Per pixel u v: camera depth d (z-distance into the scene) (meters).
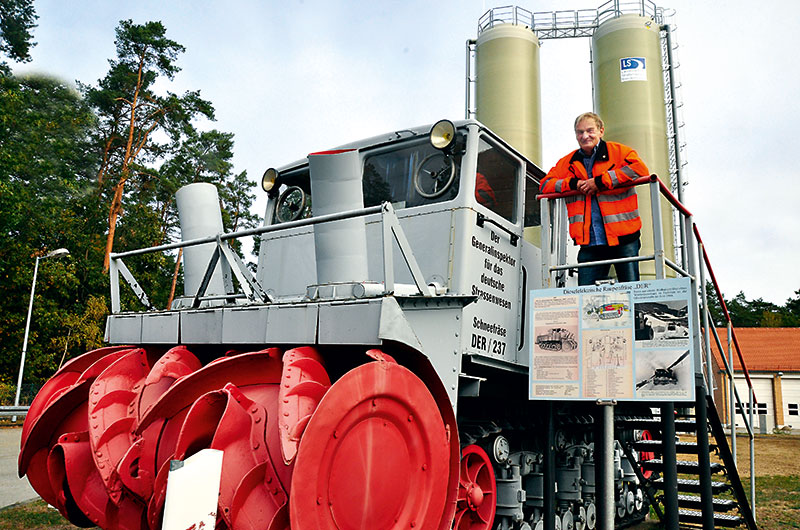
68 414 4.71
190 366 4.30
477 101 14.26
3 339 29.25
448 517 3.77
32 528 6.71
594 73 14.73
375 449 3.38
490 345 4.95
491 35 14.19
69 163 32.84
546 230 5.41
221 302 5.10
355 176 4.04
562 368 4.50
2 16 31.89
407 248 3.85
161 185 34.78
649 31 14.16
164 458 3.79
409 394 3.54
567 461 6.52
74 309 31.55
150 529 3.52
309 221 3.91
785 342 41.78
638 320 4.30
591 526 6.96
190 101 34.94
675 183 14.18
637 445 7.07
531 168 6.21
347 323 3.58
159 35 33.78
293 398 3.23
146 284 34.50
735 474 6.34
